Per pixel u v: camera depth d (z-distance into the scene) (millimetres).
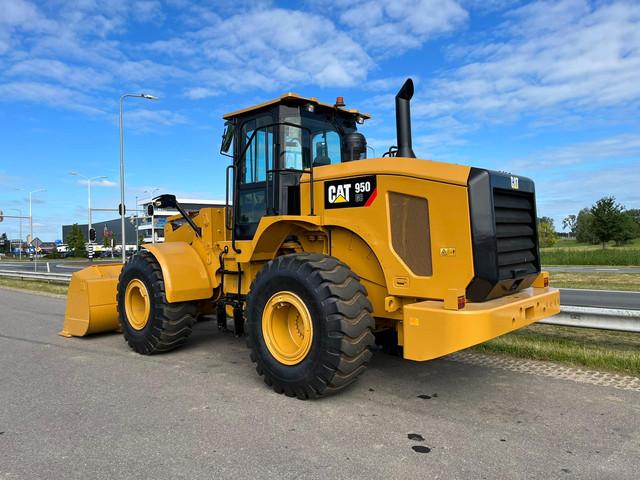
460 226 3975
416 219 4211
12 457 3340
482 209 3951
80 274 7527
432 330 3809
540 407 4094
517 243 4445
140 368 5582
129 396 4578
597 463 3102
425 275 4156
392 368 5336
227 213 5926
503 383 4750
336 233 4855
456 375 5051
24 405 4375
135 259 6387
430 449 3342
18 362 5934
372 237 4430
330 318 4168
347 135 5348
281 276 4500
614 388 4543
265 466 3139
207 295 6129
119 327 7637
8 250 106688
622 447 3324
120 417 4043
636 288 13930
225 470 3098
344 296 4215
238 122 5820
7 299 13062
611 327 5598
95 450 3424
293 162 5309
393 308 4363
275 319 4648
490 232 3959
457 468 3064
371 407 4176
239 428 3764
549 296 4578
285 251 5520
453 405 4191
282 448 3398
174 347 6285
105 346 6773
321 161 5602
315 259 4430
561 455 3217
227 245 5766
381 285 4598
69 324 7523
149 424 3877
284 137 5273
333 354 4152
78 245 71438
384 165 4391
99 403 4398
